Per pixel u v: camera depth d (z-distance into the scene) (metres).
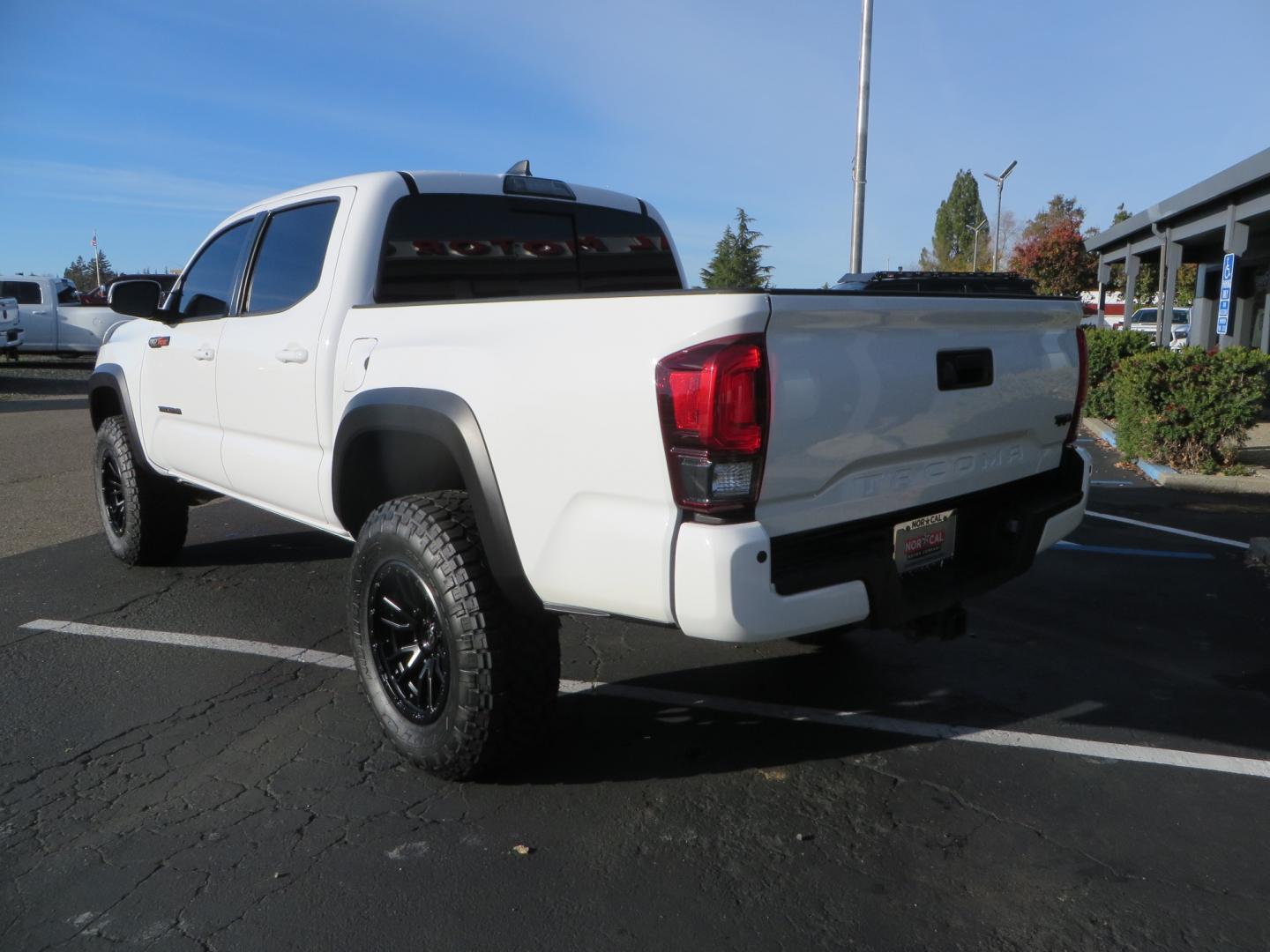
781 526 2.80
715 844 3.05
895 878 2.87
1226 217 14.92
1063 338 3.84
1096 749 3.69
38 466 10.30
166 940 2.60
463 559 3.17
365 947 2.58
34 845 3.05
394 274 4.03
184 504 6.00
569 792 3.37
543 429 2.95
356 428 3.60
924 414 3.16
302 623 5.17
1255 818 3.19
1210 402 9.60
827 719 3.97
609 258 4.96
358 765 3.58
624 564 2.79
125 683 4.37
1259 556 6.46
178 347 5.01
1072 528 3.82
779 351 2.70
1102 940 2.59
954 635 3.42
